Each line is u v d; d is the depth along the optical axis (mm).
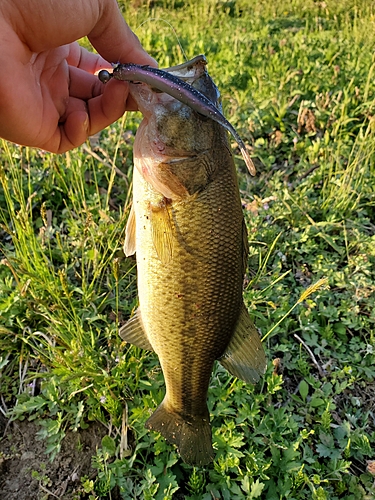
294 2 1412
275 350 428
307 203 555
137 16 1244
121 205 554
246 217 538
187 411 318
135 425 361
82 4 241
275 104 705
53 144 292
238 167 629
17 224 430
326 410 379
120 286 468
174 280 278
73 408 375
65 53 295
